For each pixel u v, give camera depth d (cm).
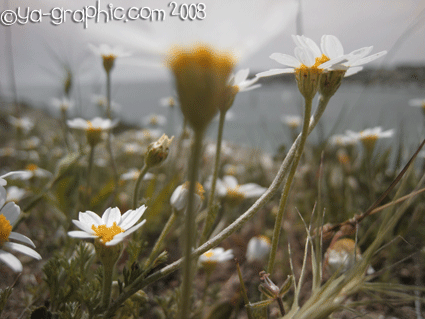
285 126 40
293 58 10
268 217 26
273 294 10
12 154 43
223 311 11
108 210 10
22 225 26
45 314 11
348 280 8
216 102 5
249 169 37
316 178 26
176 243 20
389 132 21
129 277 11
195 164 5
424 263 19
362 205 24
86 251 12
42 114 79
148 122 48
